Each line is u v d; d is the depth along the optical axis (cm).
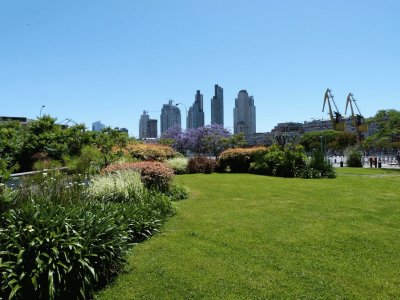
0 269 395
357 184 1466
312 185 1431
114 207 675
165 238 659
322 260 536
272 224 748
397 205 956
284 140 2391
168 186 1109
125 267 514
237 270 503
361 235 657
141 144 2439
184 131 5019
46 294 402
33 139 1270
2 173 633
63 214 468
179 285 459
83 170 891
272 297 425
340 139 6938
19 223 439
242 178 1798
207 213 873
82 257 432
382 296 423
